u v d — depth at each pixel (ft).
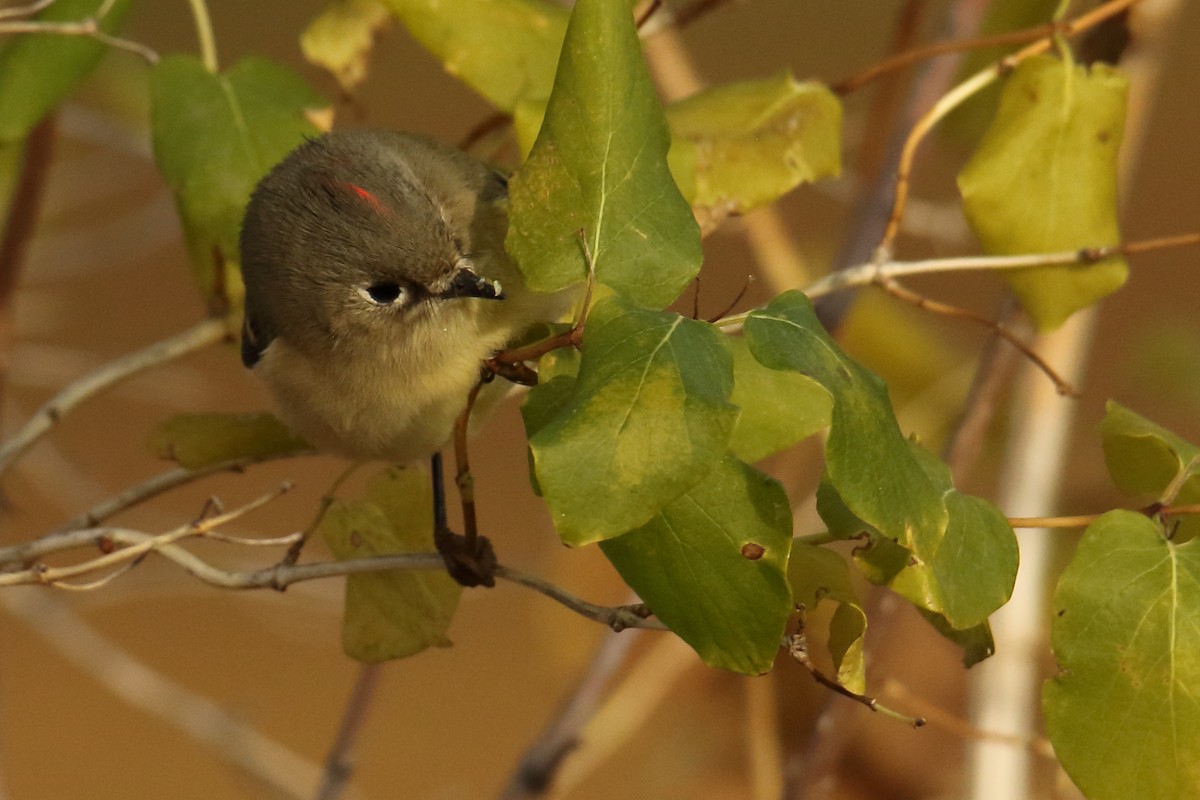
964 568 7.99
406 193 8.18
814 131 8.20
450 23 8.21
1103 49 8.33
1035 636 8.31
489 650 12.20
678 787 8.50
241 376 14.06
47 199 8.76
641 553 7.97
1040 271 8.19
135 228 8.73
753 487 7.97
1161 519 8.02
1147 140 16.28
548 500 7.93
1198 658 7.98
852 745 8.45
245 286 8.21
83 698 12.35
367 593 8.13
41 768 11.51
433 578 8.13
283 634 12.44
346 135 8.22
